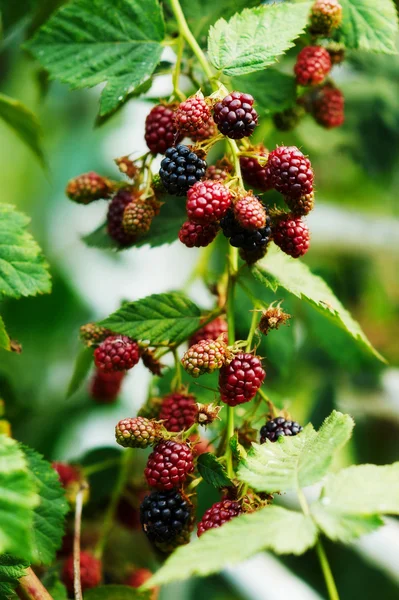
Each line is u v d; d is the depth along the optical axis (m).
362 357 1.15
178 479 0.86
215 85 0.90
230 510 0.84
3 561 0.85
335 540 0.79
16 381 1.32
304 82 0.96
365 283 1.28
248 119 0.86
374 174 1.18
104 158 1.50
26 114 1.01
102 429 1.23
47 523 0.90
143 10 0.93
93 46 0.94
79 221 1.49
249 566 1.19
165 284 1.38
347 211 1.30
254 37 0.90
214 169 0.90
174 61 0.98
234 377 0.86
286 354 1.09
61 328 1.37
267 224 0.87
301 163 0.86
